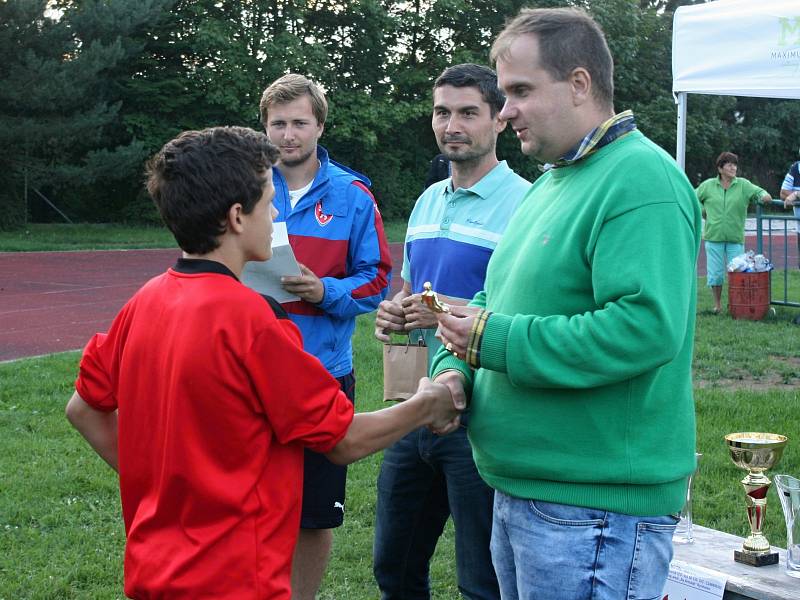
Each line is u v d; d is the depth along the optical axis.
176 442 1.95
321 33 32.97
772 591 2.84
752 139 42.81
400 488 3.37
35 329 11.26
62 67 24.20
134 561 2.03
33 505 5.04
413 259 3.49
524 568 2.24
